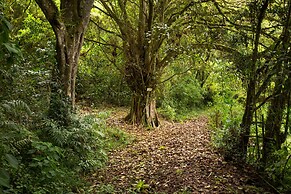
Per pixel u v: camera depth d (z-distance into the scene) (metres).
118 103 16.72
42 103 7.26
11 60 2.50
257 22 6.68
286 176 5.20
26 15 10.27
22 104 5.13
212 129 11.17
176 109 16.98
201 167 6.45
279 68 5.40
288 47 5.54
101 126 9.81
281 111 5.58
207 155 7.41
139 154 8.07
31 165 4.86
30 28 10.27
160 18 11.59
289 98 5.27
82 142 7.05
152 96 12.90
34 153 5.44
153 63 12.52
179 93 18.17
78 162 6.36
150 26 11.73
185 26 11.11
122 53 13.50
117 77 16.52
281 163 5.16
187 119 15.98
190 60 11.99
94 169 6.53
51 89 7.51
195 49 9.60
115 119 13.03
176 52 11.05
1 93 5.98
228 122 7.46
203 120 15.45
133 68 12.56
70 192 4.86
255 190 5.07
